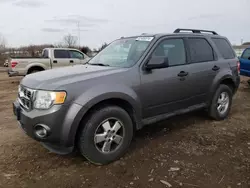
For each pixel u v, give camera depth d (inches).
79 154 138.4
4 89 382.9
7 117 212.4
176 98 158.9
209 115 193.8
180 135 165.5
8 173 118.9
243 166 124.0
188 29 183.9
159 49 150.9
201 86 174.9
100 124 122.8
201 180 112.0
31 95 117.0
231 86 208.1
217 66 186.2
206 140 156.9
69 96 113.0
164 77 148.9
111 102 131.1
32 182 111.7
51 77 124.5
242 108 239.3
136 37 166.2
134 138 160.2
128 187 107.3
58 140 114.0
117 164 127.3
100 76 126.1
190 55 169.9
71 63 469.4
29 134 117.9
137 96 135.9
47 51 461.7
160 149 143.9
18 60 423.5
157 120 150.4
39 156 136.3
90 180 113.0
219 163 127.2
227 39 210.4
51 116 110.9
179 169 121.3
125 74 133.0
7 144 151.9
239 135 165.8
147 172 119.1
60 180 113.2
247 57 351.6
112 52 166.7
